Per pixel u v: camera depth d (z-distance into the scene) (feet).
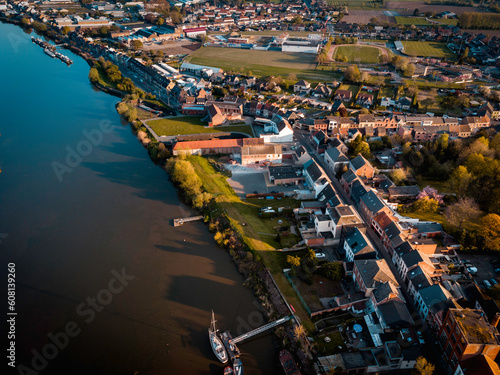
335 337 423.64
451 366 379.96
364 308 452.76
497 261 520.83
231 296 483.92
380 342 406.82
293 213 628.28
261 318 455.22
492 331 367.45
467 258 529.86
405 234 558.56
